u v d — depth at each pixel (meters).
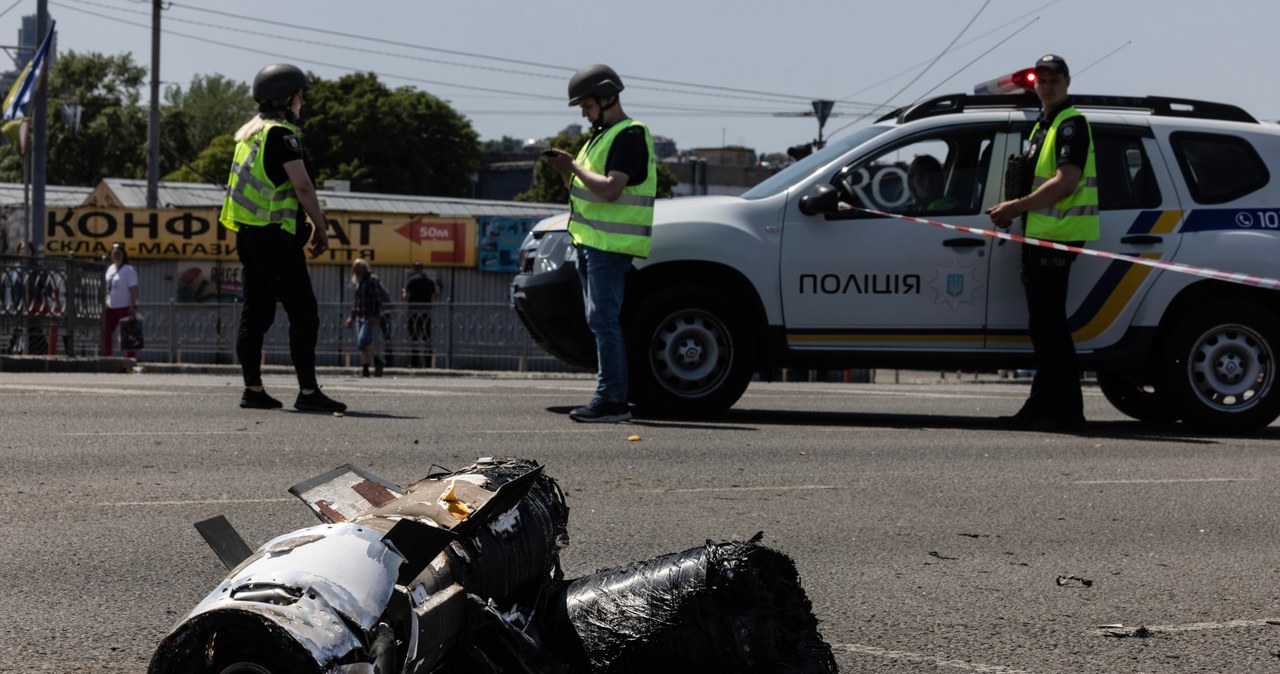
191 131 100.31
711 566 2.87
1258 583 4.68
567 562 4.70
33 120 25.97
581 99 8.48
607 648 2.88
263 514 5.43
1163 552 5.16
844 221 8.88
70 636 3.76
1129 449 7.95
